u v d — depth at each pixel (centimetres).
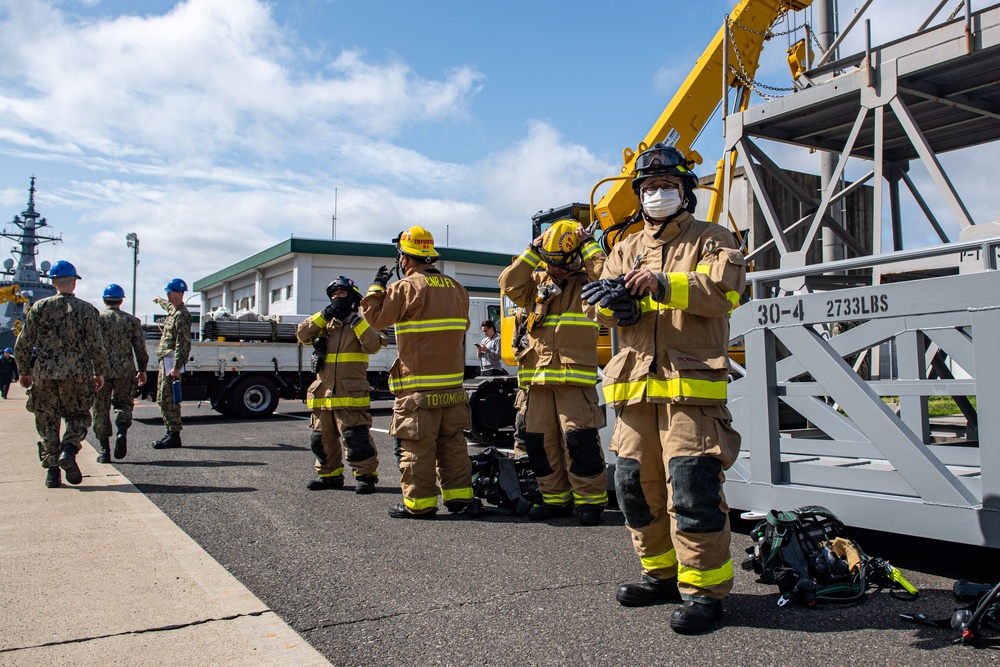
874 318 370
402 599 346
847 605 332
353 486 655
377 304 521
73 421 629
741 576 377
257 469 743
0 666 264
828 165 873
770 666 267
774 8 886
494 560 415
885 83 644
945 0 648
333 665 271
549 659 276
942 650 280
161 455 852
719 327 317
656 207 326
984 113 715
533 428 532
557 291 514
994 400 325
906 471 358
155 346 1402
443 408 532
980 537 329
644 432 324
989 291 329
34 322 611
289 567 399
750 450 432
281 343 1434
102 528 475
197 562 401
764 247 767
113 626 306
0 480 659
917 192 875
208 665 268
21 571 381
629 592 334
